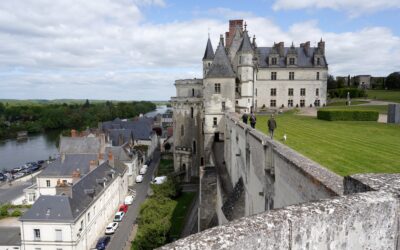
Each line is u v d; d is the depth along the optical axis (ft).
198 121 184.44
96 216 126.62
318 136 78.33
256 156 60.59
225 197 92.27
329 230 17.08
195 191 166.91
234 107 152.97
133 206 161.17
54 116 514.68
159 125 427.33
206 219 111.14
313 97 213.05
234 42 174.50
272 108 202.18
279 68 210.38
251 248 14.60
